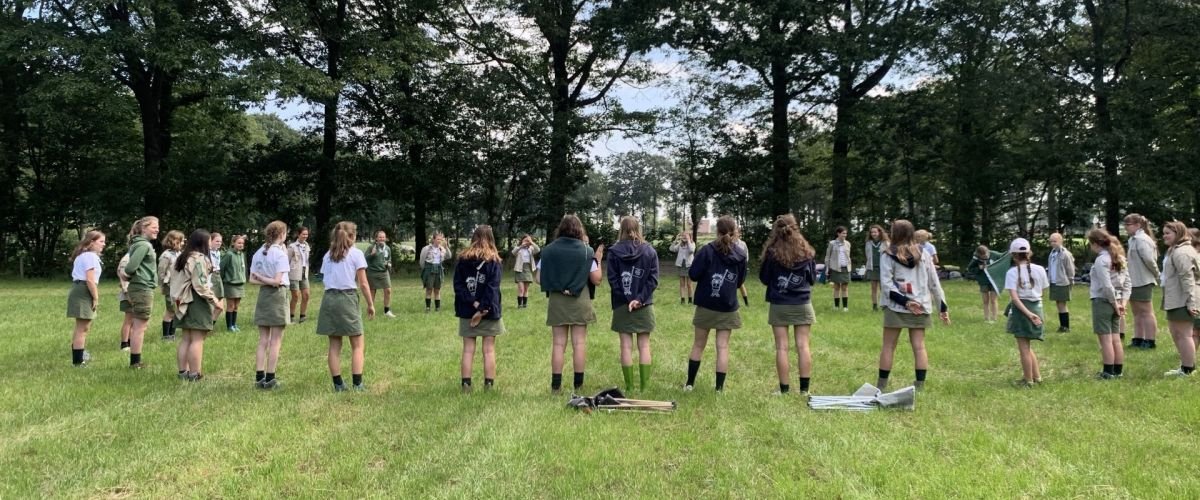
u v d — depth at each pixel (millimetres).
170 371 7531
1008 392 6480
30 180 25719
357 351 6688
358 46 24344
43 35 19484
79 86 19578
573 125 27047
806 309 6523
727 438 5023
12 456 4656
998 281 11375
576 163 29266
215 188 26062
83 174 25375
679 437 5055
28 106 21047
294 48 25219
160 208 24688
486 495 3959
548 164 28656
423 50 25188
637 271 6570
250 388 6711
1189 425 5223
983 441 4875
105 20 21141
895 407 5844
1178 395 6137
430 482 4184
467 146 27562
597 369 7723
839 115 26062
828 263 13883
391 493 4020
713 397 6277
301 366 7949
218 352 8695
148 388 6617
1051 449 4711
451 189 28328
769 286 6621
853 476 4238
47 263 24938
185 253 7004
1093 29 24328
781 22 24094
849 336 9867
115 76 22844
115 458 4586
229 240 26375
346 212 27844
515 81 27953
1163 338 9594
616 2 25078
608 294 16453
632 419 5539
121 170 24062
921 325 6543
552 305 6605
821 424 5348
